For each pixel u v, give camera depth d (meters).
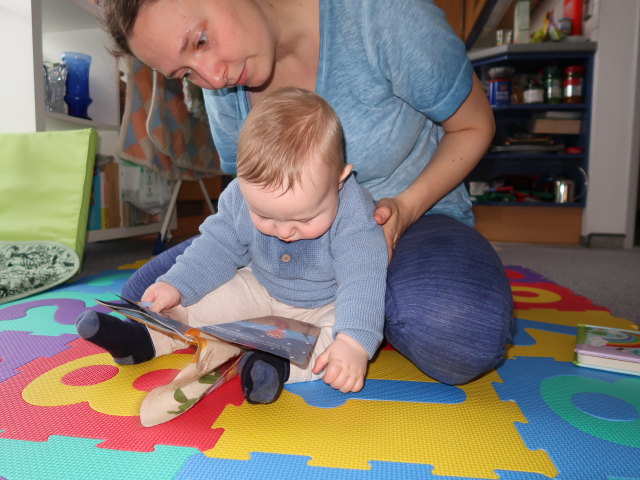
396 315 0.71
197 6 0.65
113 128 2.09
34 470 0.52
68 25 2.04
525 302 1.39
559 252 2.57
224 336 0.65
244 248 0.87
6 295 1.25
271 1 0.83
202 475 0.52
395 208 0.80
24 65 1.64
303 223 0.71
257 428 0.62
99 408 0.67
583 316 1.24
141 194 2.23
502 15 3.11
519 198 2.99
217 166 2.29
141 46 0.69
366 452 0.57
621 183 2.81
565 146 3.08
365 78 0.85
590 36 2.88
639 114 2.76
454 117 0.88
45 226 1.56
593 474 0.53
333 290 0.84
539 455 0.57
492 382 0.78
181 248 1.01
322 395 0.71
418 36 0.79
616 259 2.30
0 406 0.67
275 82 0.91
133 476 0.51
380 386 0.75
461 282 0.70
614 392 0.75
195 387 0.63
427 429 0.62
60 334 0.98
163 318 0.69
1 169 1.57
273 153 0.67
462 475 0.53
